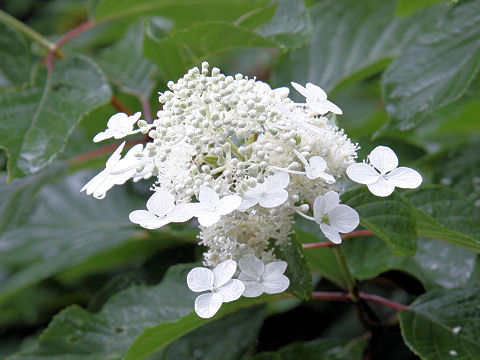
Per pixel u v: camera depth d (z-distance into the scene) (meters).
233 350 0.58
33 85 0.60
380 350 0.58
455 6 0.59
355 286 0.55
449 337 0.52
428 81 0.58
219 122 0.43
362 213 0.49
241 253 0.43
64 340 0.56
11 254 0.71
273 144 0.43
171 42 0.61
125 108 0.68
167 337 0.51
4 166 0.61
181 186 0.43
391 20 0.73
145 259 0.67
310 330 0.66
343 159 0.44
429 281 0.59
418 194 0.55
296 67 0.72
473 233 0.53
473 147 0.68
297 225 0.61
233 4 0.71
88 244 0.67
